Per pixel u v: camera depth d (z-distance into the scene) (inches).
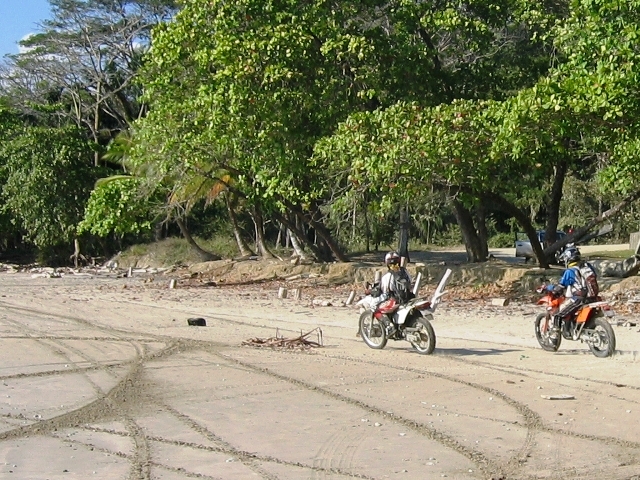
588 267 558.6
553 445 340.8
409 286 593.9
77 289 1194.0
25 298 1031.0
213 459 322.0
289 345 612.7
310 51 992.9
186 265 1635.1
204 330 716.7
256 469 308.3
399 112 872.3
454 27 967.6
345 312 872.3
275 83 994.1
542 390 448.1
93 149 1758.1
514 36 1096.2
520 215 1011.9
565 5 1040.8
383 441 347.9
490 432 362.3
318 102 1000.2
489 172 910.4
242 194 1222.3
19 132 1872.5
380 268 1201.4
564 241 1036.5
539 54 1104.2
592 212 1774.1
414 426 373.1
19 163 1731.1
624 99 696.4
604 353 541.0
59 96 2165.4
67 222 1701.5
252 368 521.3
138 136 1242.0
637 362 525.3
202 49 1025.5
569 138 876.6
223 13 1000.9
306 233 1573.6
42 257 1839.3
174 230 2020.2
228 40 977.5
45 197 1697.8
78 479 296.0
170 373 505.4
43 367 528.1
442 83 1035.3
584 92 709.9
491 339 652.1
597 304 545.0
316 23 983.6
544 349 581.0
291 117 1011.3
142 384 471.2
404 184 881.5
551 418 386.3
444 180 904.3
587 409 403.5
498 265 1093.1
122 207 1330.0
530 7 999.0
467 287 1036.5
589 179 1565.0
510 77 1071.0
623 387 453.7
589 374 490.9
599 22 723.4
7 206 1775.3
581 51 753.6
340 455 327.0
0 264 1828.2
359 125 889.5
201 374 501.7
